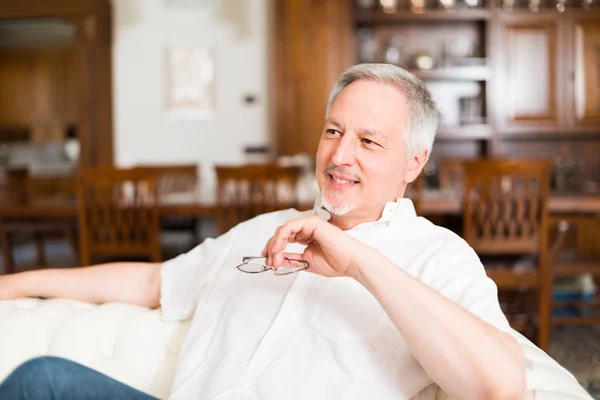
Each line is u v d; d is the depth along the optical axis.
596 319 3.11
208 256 1.29
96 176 3.17
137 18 6.10
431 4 5.71
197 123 6.15
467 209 2.96
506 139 5.81
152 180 3.16
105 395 0.98
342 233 0.91
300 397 0.98
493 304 0.95
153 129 6.16
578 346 3.17
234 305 1.14
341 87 1.16
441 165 4.66
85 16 5.73
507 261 3.15
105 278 1.34
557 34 5.49
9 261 4.35
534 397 0.86
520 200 2.91
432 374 0.85
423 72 5.50
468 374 0.82
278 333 1.06
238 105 6.12
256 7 6.07
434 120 1.18
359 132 1.10
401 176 1.15
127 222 3.21
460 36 5.71
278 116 5.55
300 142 5.53
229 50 6.11
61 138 9.16
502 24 5.48
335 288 1.06
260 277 1.15
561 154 5.80
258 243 1.27
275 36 5.52
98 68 5.81
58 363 0.97
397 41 5.73
